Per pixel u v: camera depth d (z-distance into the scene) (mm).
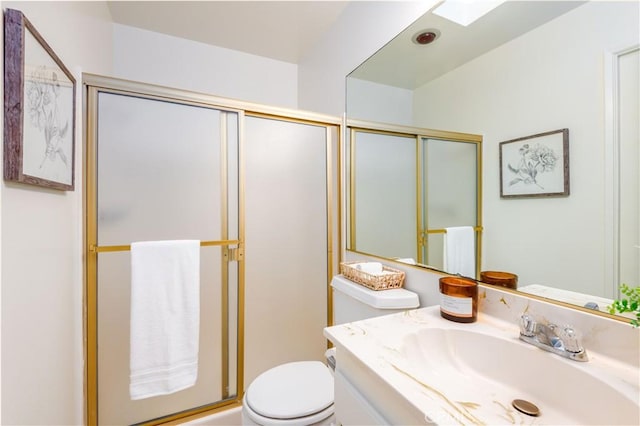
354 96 1692
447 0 1112
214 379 1479
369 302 1153
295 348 1697
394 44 1372
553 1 784
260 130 1611
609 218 684
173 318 1308
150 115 1340
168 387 1285
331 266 1804
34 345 820
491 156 953
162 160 1361
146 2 1722
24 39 706
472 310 870
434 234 1179
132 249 1245
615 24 670
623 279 663
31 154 758
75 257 1163
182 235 1396
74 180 1117
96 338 1249
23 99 697
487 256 960
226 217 1493
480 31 986
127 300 1299
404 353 745
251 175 1586
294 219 1697
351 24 1723
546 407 647
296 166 1705
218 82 2229
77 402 1186
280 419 1023
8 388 684
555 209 785
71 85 1081
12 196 699
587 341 679
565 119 761
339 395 776
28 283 784
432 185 1187
